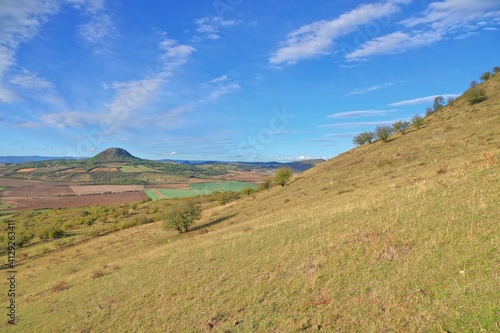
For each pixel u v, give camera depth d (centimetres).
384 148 5962
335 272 1082
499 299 673
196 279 1456
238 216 4253
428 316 696
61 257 4738
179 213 4312
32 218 8981
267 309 972
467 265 855
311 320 834
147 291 1473
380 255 1102
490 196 1351
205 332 939
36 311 1686
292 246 1555
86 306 1520
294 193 4791
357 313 803
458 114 6238
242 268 1441
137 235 5356
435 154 3709
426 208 1479
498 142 2989
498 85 6869
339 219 1858
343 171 5319
